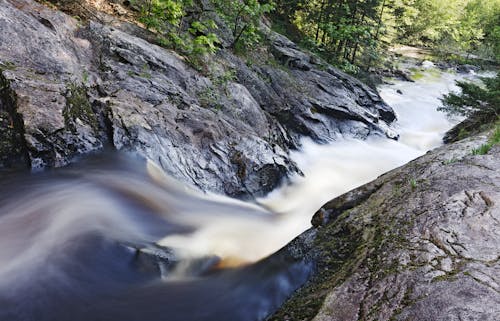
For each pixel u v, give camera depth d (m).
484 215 3.17
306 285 3.48
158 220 4.98
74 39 7.14
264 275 4.05
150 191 5.45
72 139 5.37
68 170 5.18
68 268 3.73
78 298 3.52
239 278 4.09
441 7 34.94
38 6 7.24
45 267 3.67
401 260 2.86
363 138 12.73
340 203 4.80
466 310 2.23
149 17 9.59
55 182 4.91
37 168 4.92
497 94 11.49
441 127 16.53
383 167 10.77
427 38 37.38
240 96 9.22
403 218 3.46
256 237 5.40
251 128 8.45
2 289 3.37
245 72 11.03
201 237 4.93
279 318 3.06
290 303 3.26
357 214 4.11
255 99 10.56
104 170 5.44
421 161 4.99
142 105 6.57
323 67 15.45
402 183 4.43
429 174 4.31
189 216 5.41
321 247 3.89
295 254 4.07
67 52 6.56
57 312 3.36
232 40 12.46
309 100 12.33
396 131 15.03
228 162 6.77
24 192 4.58
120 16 9.60
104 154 5.64
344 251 3.64
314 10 20.06
